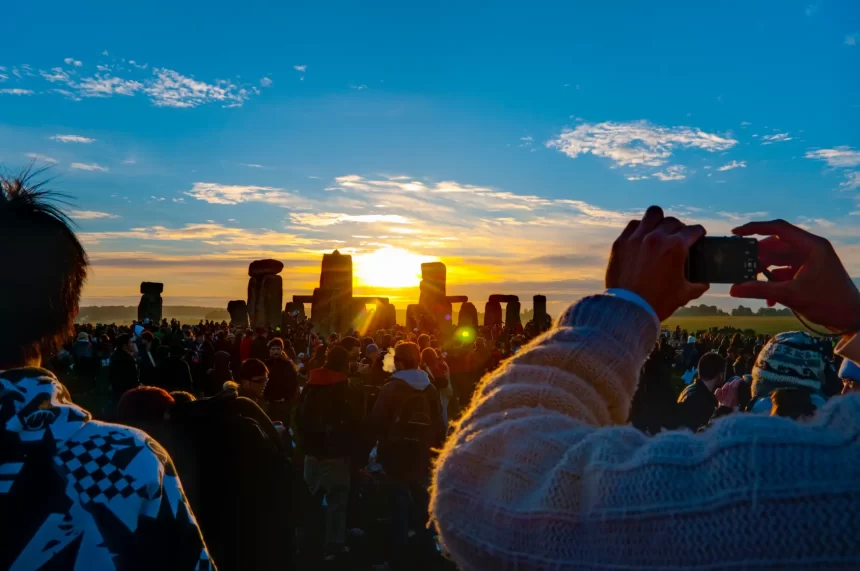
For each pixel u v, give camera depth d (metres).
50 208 1.58
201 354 19.17
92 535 1.38
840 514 0.69
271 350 11.23
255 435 4.43
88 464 1.41
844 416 0.79
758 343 29.27
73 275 1.62
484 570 0.89
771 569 0.71
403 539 7.07
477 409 1.06
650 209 1.09
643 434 0.93
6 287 1.49
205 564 1.54
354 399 7.58
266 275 45.06
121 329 32.31
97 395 18.14
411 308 53.69
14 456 1.37
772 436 0.77
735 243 1.00
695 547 0.74
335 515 7.22
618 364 1.00
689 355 28.08
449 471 0.98
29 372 1.47
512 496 0.89
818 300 0.93
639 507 0.78
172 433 4.35
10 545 1.33
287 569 4.55
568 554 0.81
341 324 50.03
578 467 0.86
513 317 58.69
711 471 0.77
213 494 4.30
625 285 1.05
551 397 0.98
